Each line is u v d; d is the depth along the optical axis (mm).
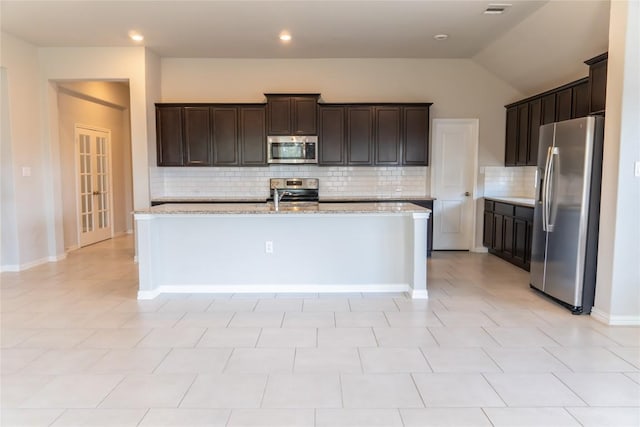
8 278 5086
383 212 4137
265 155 6367
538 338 3240
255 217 4383
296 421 2197
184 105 6277
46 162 6020
